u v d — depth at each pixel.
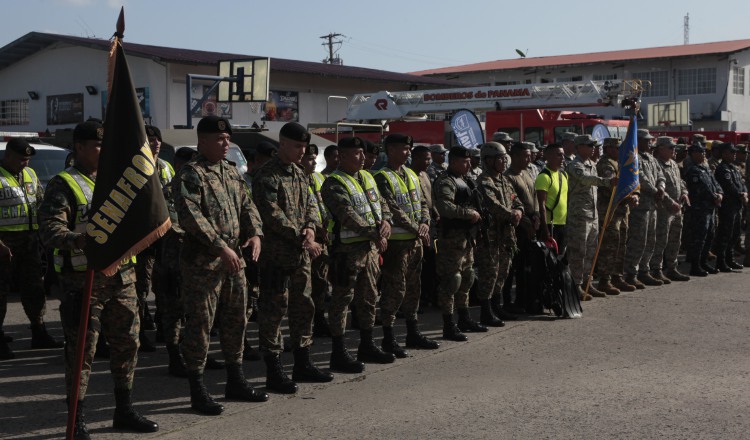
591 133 18.97
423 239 6.96
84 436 4.69
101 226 4.38
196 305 5.22
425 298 9.49
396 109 22.52
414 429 4.94
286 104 29.48
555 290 8.65
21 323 8.43
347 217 6.27
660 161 11.29
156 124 26.08
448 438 4.77
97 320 4.71
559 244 9.32
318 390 5.88
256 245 5.35
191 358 5.28
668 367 6.45
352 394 5.76
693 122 37.78
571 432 4.86
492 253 8.15
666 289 10.59
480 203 7.77
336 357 6.45
